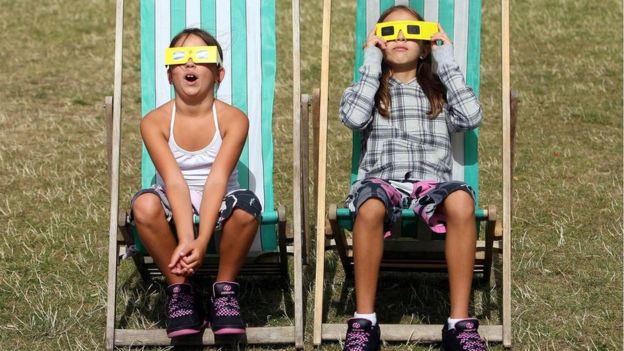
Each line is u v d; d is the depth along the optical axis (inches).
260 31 181.2
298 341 159.8
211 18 181.8
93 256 196.4
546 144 262.2
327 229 169.2
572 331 165.3
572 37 350.0
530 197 226.4
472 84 179.3
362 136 171.6
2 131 275.9
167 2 182.1
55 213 218.2
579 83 308.2
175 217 154.0
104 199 227.1
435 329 160.2
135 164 251.9
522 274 186.5
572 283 183.0
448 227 154.8
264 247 168.2
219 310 156.6
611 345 161.0
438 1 180.2
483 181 237.8
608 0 387.2
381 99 169.9
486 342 160.1
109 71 328.5
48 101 302.8
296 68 166.4
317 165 181.5
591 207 220.2
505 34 166.6
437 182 163.5
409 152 166.7
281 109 289.7
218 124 161.0
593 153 256.1
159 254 156.7
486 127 274.5
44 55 344.2
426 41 172.1
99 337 165.5
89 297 179.3
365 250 154.4
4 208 222.2
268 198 175.3
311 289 181.3
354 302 177.5
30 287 183.2
